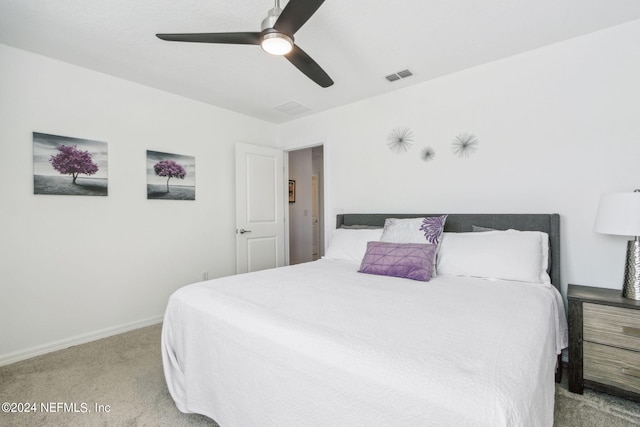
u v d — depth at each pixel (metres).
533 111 2.30
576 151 2.14
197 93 3.09
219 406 1.36
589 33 2.08
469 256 2.13
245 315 1.33
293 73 2.64
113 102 2.67
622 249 1.99
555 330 1.66
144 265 2.88
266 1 1.72
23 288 2.22
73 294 2.45
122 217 2.73
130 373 2.00
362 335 1.08
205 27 1.97
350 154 3.40
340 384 0.94
